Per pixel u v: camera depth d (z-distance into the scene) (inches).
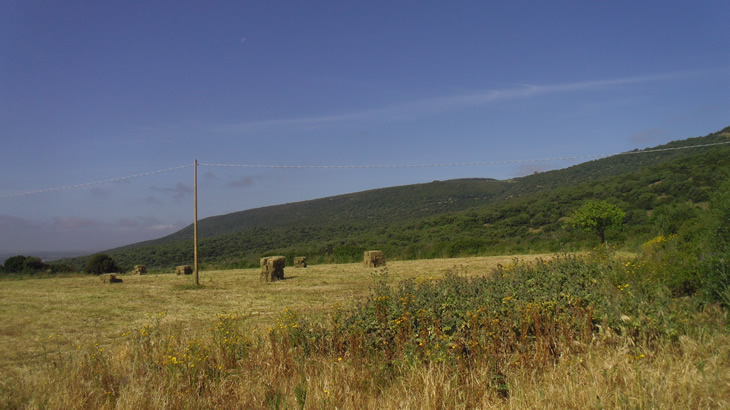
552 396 174.2
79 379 226.8
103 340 351.3
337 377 212.7
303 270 972.6
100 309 503.8
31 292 677.9
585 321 229.9
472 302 248.2
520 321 227.0
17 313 480.7
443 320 233.1
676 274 304.7
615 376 181.9
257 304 514.9
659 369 178.7
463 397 186.7
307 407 190.1
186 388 217.3
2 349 326.0
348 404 190.9
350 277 783.7
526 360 208.7
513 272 364.5
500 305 248.2
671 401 159.0
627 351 205.3
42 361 285.7
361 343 236.2
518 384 189.0
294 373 229.8
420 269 858.8
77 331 388.8
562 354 207.0
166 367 231.1
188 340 278.8
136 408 196.9
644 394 163.2
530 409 169.3
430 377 191.8
